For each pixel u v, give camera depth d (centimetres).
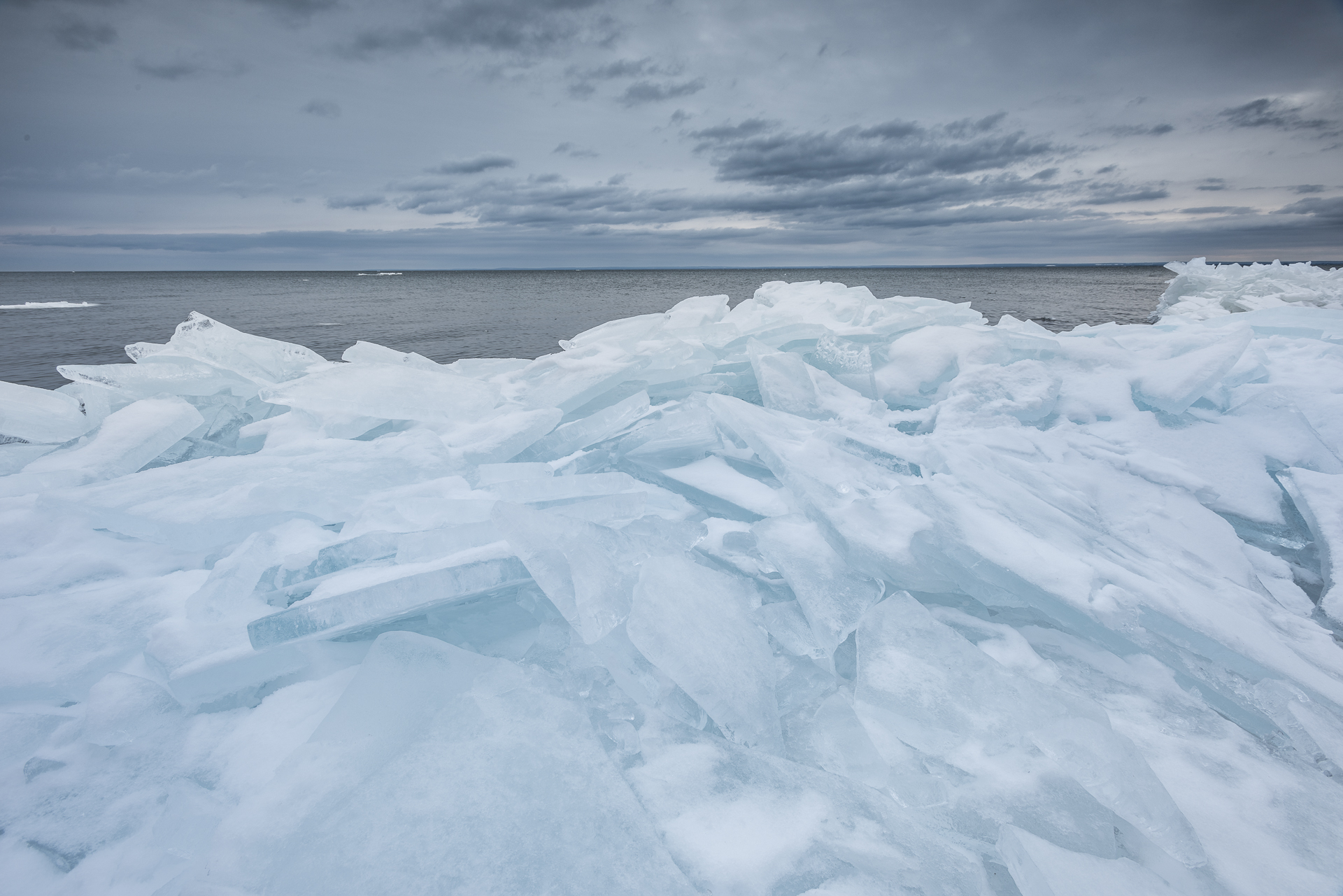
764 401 295
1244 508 216
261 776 120
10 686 138
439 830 101
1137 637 141
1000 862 105
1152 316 1250
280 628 136
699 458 256
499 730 120
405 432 262
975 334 326
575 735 121
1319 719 131
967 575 160
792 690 143
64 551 193
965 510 178
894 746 124
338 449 244
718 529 204
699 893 96
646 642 132
